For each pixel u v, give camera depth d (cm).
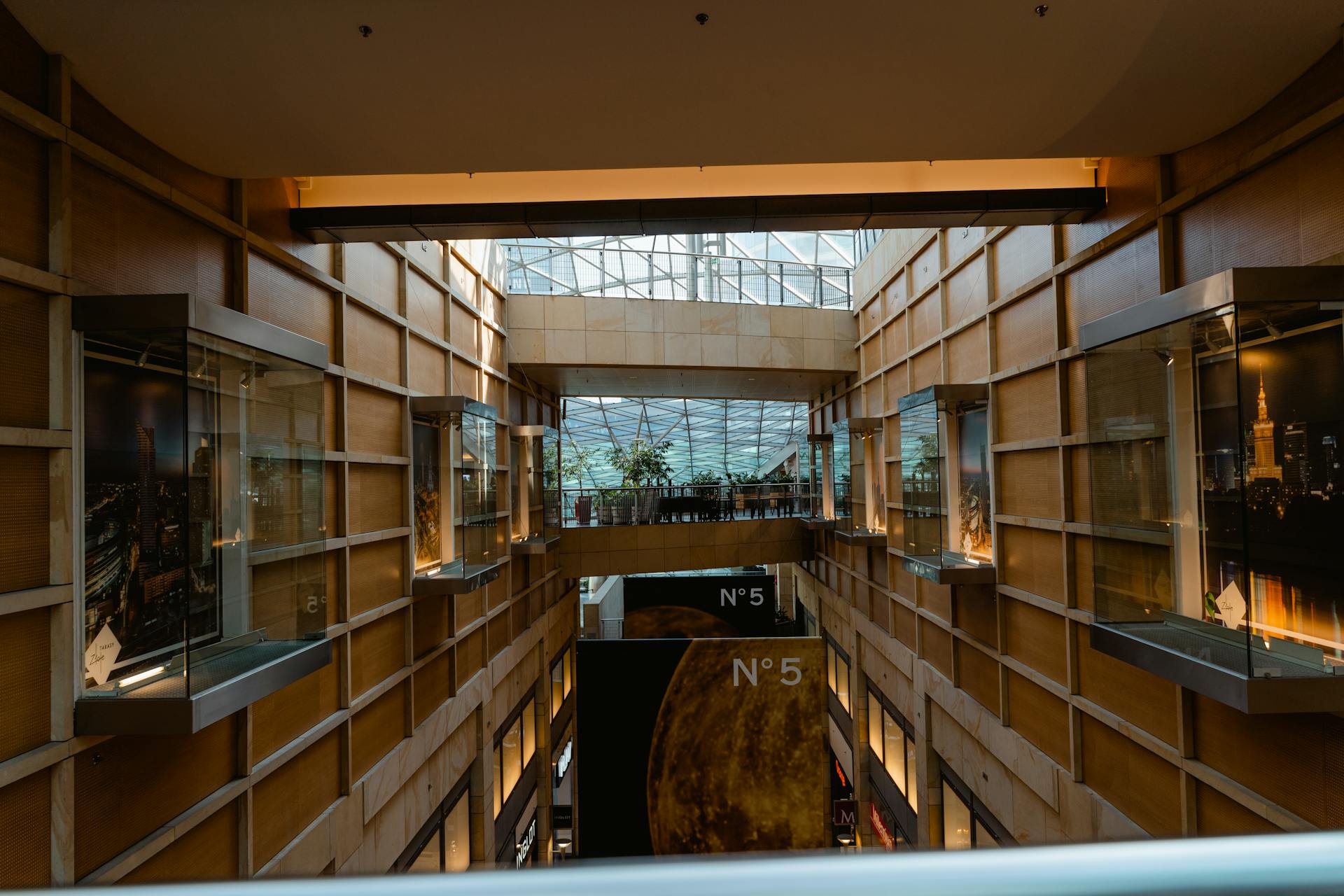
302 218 823
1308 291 506
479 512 1114
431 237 894
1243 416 505
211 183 697
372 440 956
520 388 1698
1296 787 588
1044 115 628
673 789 1061
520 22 493
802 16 493
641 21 495
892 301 1504
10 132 488
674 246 2773
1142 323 601
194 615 516
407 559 1020
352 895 60
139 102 567
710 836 1045
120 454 516
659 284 1948
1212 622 539
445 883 60
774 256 3003
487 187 909
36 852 486
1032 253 977
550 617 1783
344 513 862
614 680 1088
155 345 515
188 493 513
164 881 65
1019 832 1005
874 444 1622
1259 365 507
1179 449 573
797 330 1742
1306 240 573
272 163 676
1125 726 782
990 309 1072
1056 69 557
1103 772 837
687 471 4784
